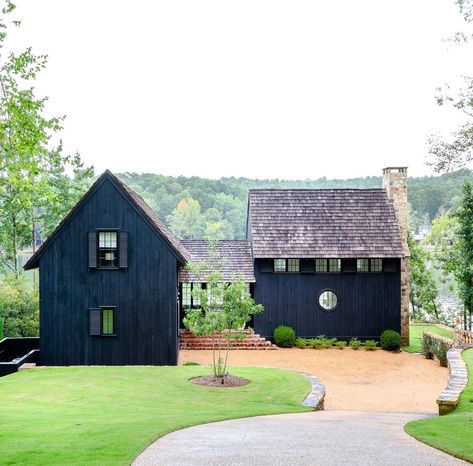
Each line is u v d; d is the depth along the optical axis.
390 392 20.59
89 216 23.80
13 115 16.53
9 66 16.55
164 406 14.57
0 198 38.31
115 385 17.41
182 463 7.85
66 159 40.53
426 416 14.39
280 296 31.08
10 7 16.56
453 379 15.32
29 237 42.38
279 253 30.47
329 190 33.66
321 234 31.39
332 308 31.11
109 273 23.78
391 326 31.06
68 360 23.73
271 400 15.95
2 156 17.41
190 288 31.12
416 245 44.53
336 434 10.20
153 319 23.73
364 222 32.00
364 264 31.39
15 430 10.20
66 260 23.83
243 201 108.50
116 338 23.72
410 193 101.69
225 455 8.34
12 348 25.92
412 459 8.14
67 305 23.80
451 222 45.38
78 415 12.47
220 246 33.06
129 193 24.38
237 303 18.98
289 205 32.88
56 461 7.92
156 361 23.69
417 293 44.31
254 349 29.59
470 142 18.73
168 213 105.75
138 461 8.00
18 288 32.09
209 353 28.23
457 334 28.38
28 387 16.92
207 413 13.20
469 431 10.22
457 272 34.03
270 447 8.94
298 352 29.00
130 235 23.78
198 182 114.19
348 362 26.61
